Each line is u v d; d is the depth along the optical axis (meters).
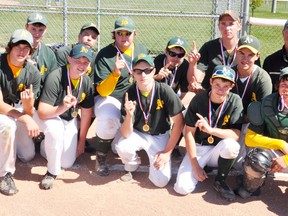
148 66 4.33
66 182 4.57
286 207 4.24
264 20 7.44
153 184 4.59
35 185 4.48
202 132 4.46
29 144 4.83
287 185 4.64
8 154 4.25
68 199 4.25
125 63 4.71
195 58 4.91
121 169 4.90
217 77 4.14
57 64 5.39
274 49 12.32
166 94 4.45
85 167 4.90
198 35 14.25
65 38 9.87
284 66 5.03
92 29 5.39
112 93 4.99
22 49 4.24
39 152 5.23
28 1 18.84
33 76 4.48
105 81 4.73
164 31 14.91
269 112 4.15
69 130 4.78
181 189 4.35
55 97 4.50
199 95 4.39
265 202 4.32
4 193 4.26
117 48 4.97
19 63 4.32
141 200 4.27
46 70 5.17
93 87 4.76
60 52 5.41
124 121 4.41
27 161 4.97
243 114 4.54
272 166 4.12
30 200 4.20
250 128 4.29
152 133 4.71
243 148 4.75
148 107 4.53
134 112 4.58
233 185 4.58
